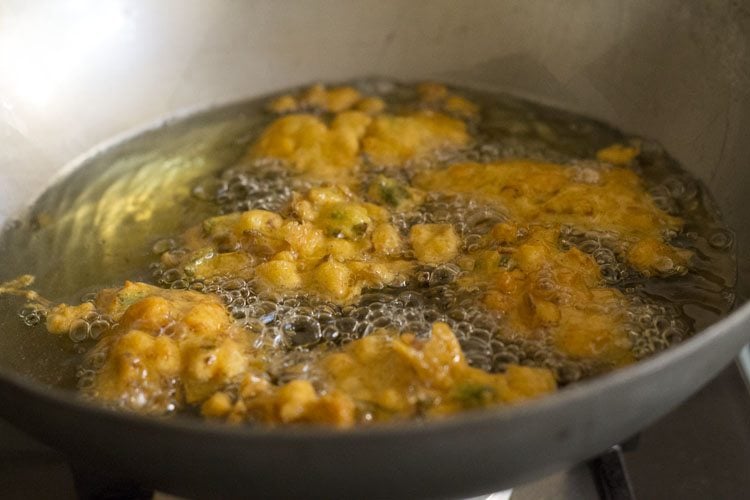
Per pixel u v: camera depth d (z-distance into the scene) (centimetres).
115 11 31
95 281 26
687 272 25
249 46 33
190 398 21
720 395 26
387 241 26
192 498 20
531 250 24
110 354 22
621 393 18
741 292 24
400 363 21
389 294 24
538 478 20
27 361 23
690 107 29
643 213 26
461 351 22
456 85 33
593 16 31
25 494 24
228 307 24
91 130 31
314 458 17
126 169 30
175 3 32
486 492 19
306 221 26
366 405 21
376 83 33
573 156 30
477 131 31
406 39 33
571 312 23
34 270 26
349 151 29
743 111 28
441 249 25
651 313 24
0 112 29
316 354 23
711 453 24
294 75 33
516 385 21
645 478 24
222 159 30
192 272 25
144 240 27
